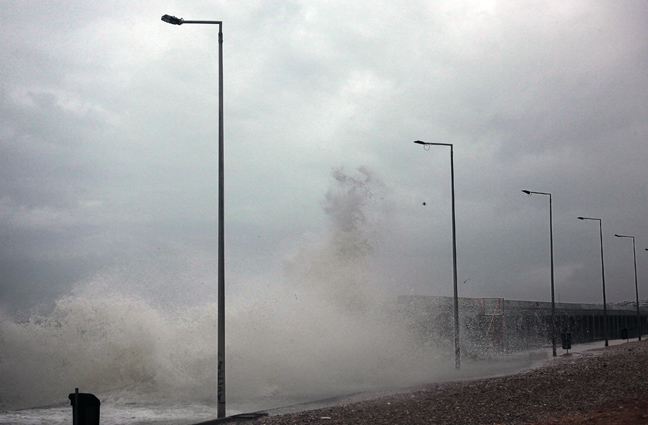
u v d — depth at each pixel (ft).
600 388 67.31
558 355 146.30
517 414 52.85
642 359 105.19
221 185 62.34
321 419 53.16
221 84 65.00
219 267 60.18
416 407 58.54
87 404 36.99
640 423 45.06
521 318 189.37
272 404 73.15
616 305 312.91
